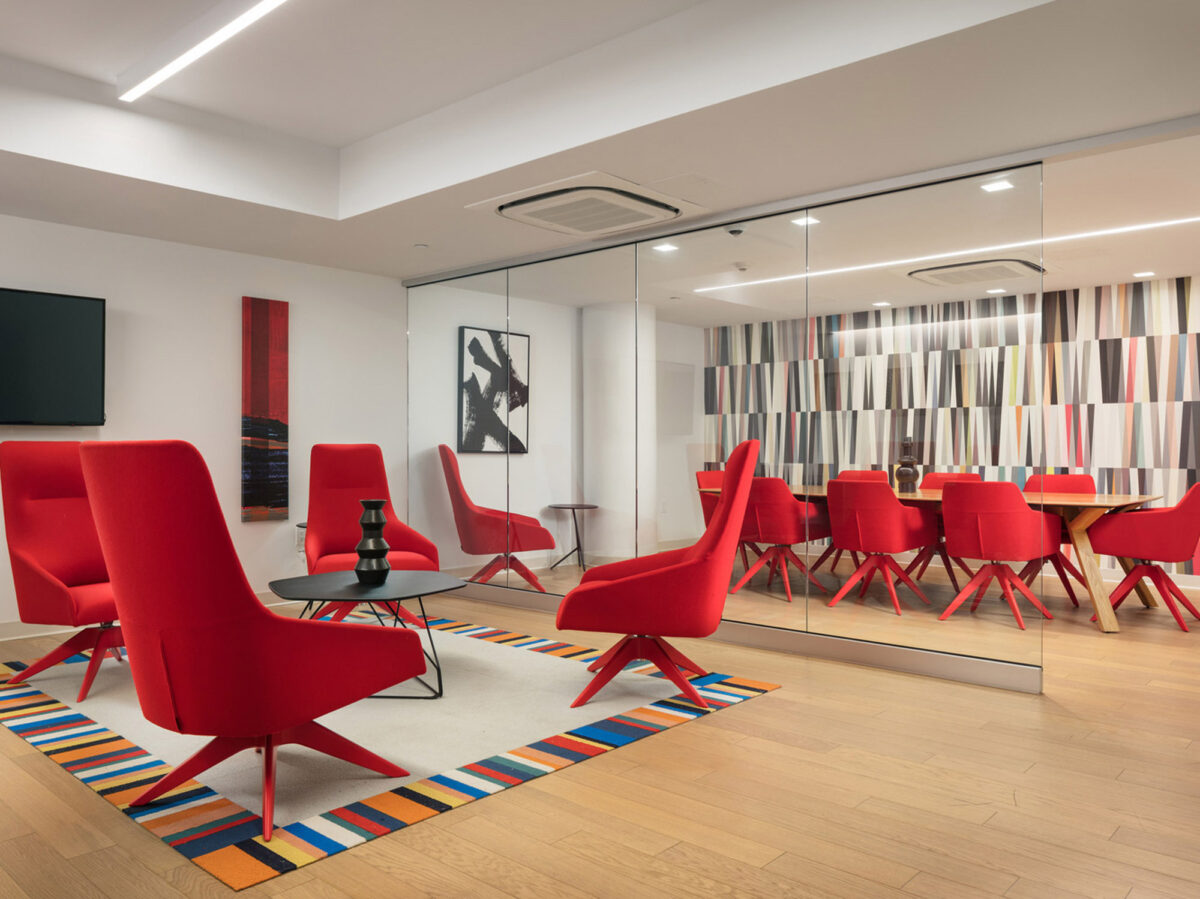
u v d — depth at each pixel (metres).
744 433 4.61
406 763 2.78
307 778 2.65
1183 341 6.71
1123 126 3.39
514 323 5.79
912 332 4.02
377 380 6.35
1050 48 2.73
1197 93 3.07
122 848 2.18
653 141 3.58
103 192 4.29
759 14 3.09
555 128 3.75
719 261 4.71
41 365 4.72
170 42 3.51
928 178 3.92
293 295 5.88
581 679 3.81
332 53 3.66
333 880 2.01
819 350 4.33
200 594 2.22
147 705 2.38
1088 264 6.28
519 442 5.72
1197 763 2.78
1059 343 7.30
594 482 5.28
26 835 2.25
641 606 3.31
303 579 3.69
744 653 4.38
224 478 5.52
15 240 4.70
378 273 6.31
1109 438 7.06
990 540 3.77
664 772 2.70
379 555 3.55
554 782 2.62
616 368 5.20
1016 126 3.39
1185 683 3.77
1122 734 3.07
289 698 2.35
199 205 4.52
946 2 2.64
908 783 2.60
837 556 4.27
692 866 2.07
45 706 3.42
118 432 5.07
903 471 4.04
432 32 3.47
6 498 3.67
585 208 4.55
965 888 1.97
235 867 2.07
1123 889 1.96
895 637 4.05
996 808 2.42
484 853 2.14
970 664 3.78
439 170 4.27
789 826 2.30
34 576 3.57
